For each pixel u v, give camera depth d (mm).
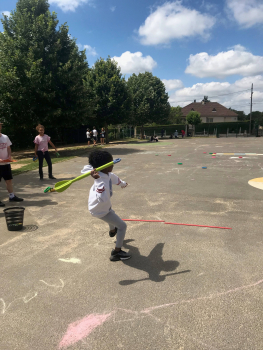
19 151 19625
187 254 3352
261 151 15492
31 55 14422
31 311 2383
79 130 29016
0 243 3771
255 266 3031
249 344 1974
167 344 1991
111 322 2230
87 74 26469
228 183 7266
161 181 7719
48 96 14484
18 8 16453
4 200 5980
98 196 2939
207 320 2221
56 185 3135
